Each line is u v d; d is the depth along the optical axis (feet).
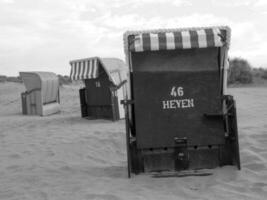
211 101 14.12
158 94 14.16
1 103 62.28
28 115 42.24
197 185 12.60
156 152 14.26
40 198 12.06
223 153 14.42
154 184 12.92
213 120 14.14
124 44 14.06
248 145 17.78
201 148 14.29
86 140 22.15
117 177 14.21
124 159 17.61
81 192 12.32
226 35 13.98
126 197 11.50
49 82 42.91
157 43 13.76
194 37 13.74
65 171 15.43
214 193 11.62
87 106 35.76
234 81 77.20
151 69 14.15
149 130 14.12
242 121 25.61
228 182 12.63
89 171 15.30
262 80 78.28
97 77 33.06
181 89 14.15
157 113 14.14
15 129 29.91
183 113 14.14
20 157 18.69
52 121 34.35
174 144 14.08
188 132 14.11
